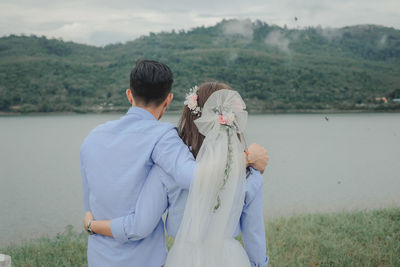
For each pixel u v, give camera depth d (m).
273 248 4.18
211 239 1.57
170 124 1.68
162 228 1.73
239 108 1.70
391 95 173.12
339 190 15.09
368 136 60.47
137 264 1.62
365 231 4.66
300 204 11.49
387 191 14.48
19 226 9.76
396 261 3.63
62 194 16.75
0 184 20.36
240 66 186.38
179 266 1.62
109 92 161.25
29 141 57.09
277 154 34.66
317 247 4.16
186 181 1.52
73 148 46.44
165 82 1.70
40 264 3.74
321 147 42.16
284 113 150.75
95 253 1.64
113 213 1.59
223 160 1.55
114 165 1.59
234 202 1.57
